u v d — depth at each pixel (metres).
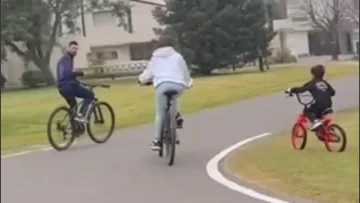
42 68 41.25
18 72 43.41
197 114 19.62
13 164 11.47
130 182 9.50
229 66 34.16
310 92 12.34
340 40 29.17
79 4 14.99
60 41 37.34
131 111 21.58
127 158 11.53
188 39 29.09
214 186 9.02
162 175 9.91
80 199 8.55
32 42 36.94
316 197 8.34
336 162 11.15
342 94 23.80
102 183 9.52
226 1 30.47
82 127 13.18
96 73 38.81
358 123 17.28
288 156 11.72
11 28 30.84
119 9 33.25
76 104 13.14
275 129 15.64
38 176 10.23
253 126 16.31
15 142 15.30
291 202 8.00
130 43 45.28
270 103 21.38
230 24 30.86
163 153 11.57
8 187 9.46
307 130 12.87
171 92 10.66
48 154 12.43
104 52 46.75
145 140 13.88
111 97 25.64
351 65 29.92
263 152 12.14
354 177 9.75
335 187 8.96
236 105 21.59
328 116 13.08
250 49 33.31
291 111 19.17
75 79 12.97
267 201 8.07
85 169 10.67
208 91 24.39
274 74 28.38
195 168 10.44
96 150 12.61
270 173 10.03
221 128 16.02
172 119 10.77
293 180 9.46
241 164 10.80
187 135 14.70
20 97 31.52
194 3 28.06
